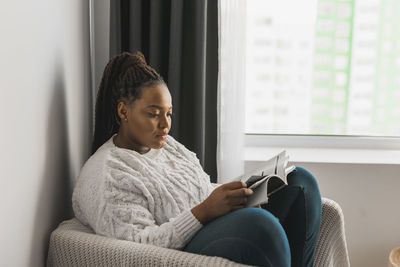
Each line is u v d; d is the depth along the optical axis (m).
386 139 2.19
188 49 1.78
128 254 0.98
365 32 2.22
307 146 2.20
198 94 1.77
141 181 1.12
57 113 1.25
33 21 1.04
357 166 1.90
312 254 1.31
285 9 2.20
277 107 2.28
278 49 2.24
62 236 1.09
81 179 1.17
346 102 2.29
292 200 1.27
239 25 1.81
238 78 1.84
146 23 1.80
